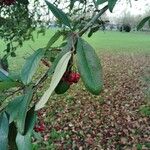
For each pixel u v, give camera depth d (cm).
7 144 120
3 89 123
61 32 131
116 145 785
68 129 884
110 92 1364
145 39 4966
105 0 151
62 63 113
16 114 118
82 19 286
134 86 1497
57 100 1157
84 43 119
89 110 1084
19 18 540
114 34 6025
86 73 114
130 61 2512
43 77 121
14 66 1792
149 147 768
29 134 116
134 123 940
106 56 2927
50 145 750
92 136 840
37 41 3119
